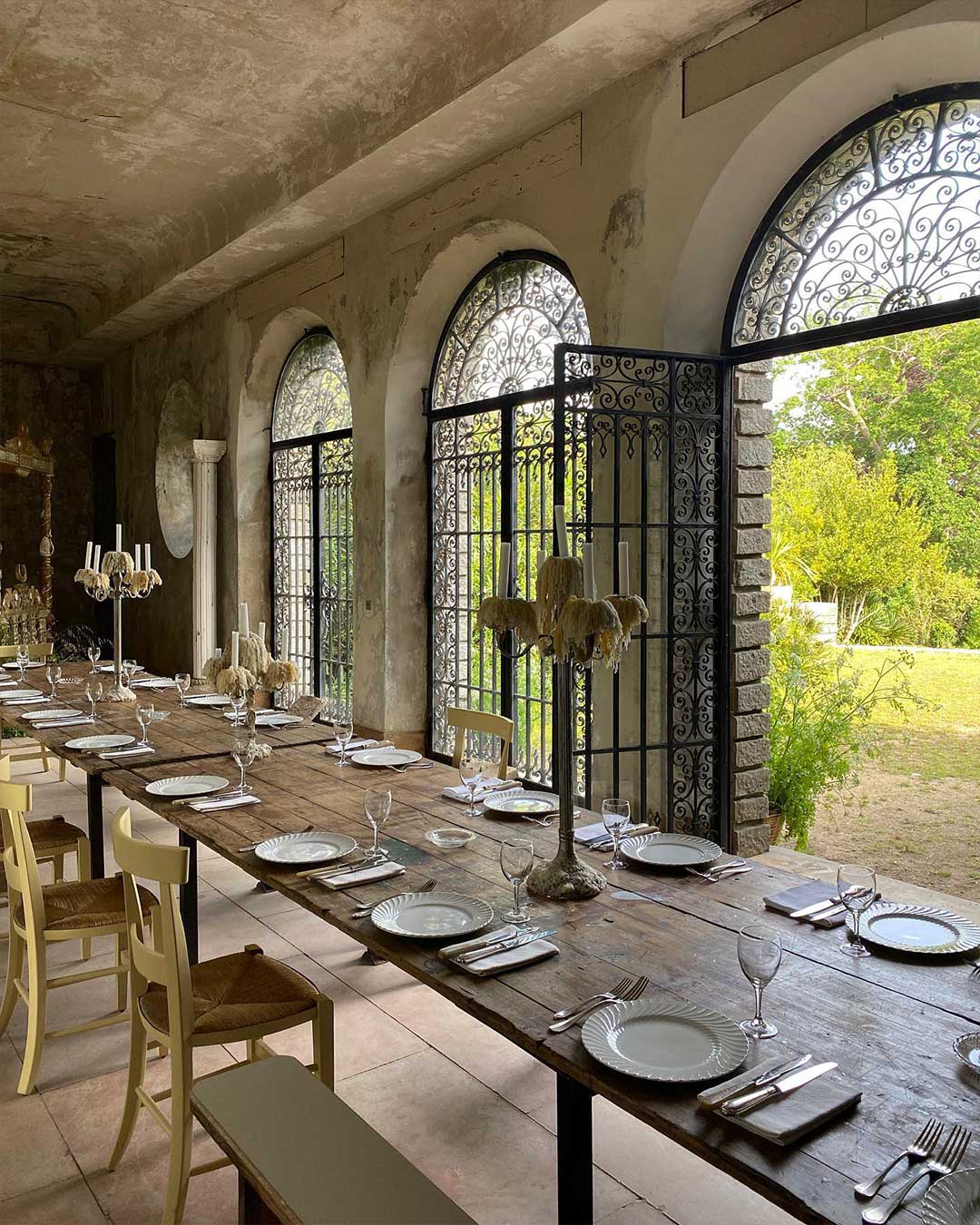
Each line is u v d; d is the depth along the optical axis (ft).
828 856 19.83
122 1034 10.32
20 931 9.46
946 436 39.96
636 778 14.40
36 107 18.28
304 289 23.48
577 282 15.44
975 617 38.06
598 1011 5.48
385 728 21.12
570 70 14.16
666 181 13.71
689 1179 7.75
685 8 12.49
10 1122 8.69
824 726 18.19
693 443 13.99
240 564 27.27
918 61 11.26
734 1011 5.62
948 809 23.53
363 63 16.15
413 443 20.95
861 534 39.40
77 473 39.22
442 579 20.90
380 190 19.17
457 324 20.18
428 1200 4.00
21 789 9.10
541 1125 8.54
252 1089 4.77
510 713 18.21
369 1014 10.59
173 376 30.96
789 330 13.48
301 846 8.68
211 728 14.58
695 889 7.75
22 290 31.37
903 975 6.12
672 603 13.84
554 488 12.25
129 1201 7.61
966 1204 3.88
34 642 28.81
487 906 7.16
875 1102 4.66
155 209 23.84
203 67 16.63
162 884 7.12
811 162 13.01
